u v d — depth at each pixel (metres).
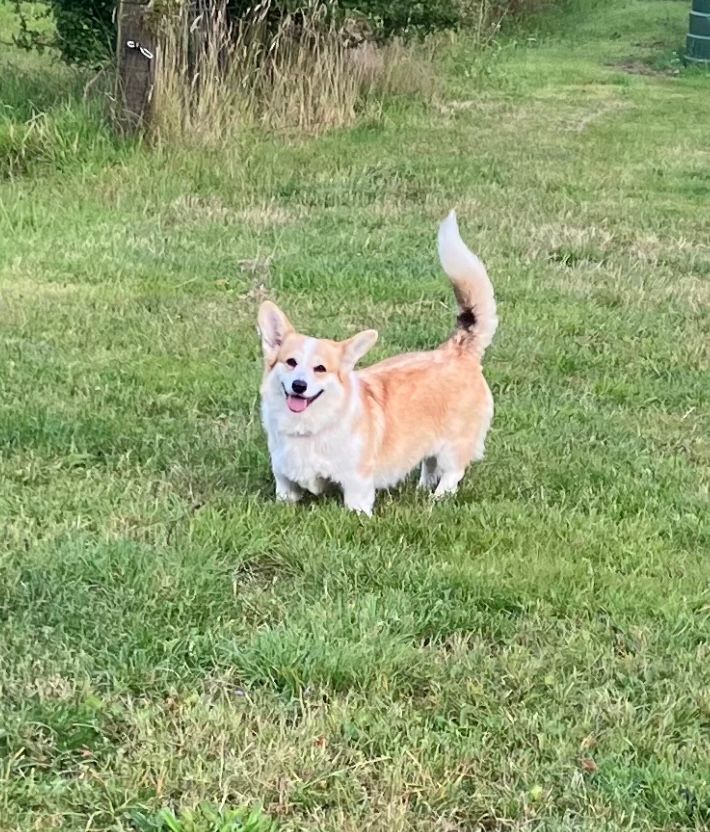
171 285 5.66
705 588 4.03
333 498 4.32
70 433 4.52
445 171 7.74
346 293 5.74
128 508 4.18
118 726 3.56
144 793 3.42
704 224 6.99
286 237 6.26
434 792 3.47
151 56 7.02
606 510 4.35
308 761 3.50
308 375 4.09
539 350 5.31
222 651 3.74
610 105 11.16
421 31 9.99
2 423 4.53
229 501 4.25
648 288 6.02
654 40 15.83
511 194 7.34
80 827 3.37
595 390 5.09
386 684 3.69
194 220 6.39
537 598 3.96
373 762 3.52
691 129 10.12
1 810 3.37
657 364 5.30
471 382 4.42
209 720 3.57
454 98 10.84
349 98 8.78
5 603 3.83
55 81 8.20
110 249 5.96
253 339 5.21
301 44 8.47
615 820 3.44
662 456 4.67
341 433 4.17
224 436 4.57
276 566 4.04
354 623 3.83
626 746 3.58
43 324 5.21
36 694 3.59
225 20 8.02
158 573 3.92
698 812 3.46
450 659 3.77
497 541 4.15
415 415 4.31
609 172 8.22
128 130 7.12
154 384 4.84
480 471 4.52
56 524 4.09
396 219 6.65
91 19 8.11
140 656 3.70
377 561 4.04
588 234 6.62
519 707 3.67
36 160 6.77
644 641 3.85
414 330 5.43
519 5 17.00
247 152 7.45
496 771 3.53
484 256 6.24
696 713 3.68
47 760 3.48
